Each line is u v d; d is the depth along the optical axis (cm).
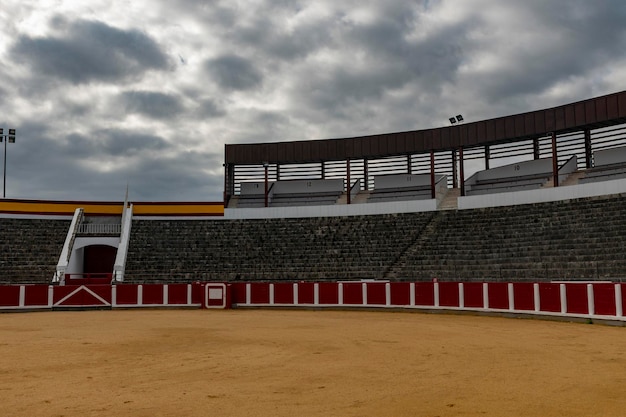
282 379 865
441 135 3422
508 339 1345
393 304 2341
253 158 3819
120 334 1477
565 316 1822
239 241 3350
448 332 1503
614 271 2147
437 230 3058
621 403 700
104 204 3631
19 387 819
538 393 758
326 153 3722
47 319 1994
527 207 2916
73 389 803
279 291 2514
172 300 2547
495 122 3241
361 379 862
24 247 3250
